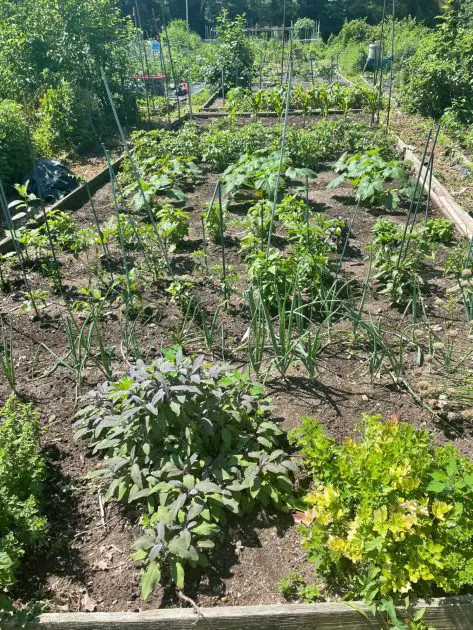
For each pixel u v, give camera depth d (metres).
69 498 3.44
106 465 3.39
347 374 4.45
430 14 35.78
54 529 3.25
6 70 13.04
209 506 3.13
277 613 2.64
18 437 3.44
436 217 7.68
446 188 8.76
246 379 3.74
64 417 4.10
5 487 3.02
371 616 2.63
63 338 5.10
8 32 13.27
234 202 8.41
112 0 15.21
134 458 3.33
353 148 10.93
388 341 4.84
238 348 4.72
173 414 3.30
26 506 3.00
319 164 10.23
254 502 3.32
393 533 2.66
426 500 2.73
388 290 5.48
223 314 5.35
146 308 5.45
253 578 2.95
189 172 9.07
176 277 5.92
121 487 3.26
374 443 3.07
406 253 5.65
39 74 13.52
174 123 14.00
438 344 4.41
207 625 2.63
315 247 5.70
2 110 9.64
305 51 25.95
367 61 24.19
